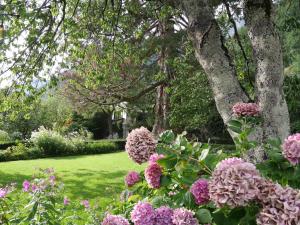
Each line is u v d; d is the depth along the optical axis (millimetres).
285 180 2119
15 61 6270
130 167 15062
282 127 3061
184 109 14594
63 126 27875
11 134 27094
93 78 8172
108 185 10750
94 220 4070
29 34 6074
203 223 1970
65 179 11867
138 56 9914
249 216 1730
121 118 34375
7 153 18500
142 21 9492
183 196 2125
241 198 1583
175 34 13992
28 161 17641
